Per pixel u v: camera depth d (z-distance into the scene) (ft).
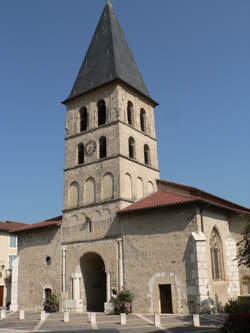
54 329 68.59
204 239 87.45
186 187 114.21
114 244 101.24
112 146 112.47
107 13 139.64
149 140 126.52
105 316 89.56
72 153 121.90
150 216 97.30
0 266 161.38
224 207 98.32
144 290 92.89
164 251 92.48
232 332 52.65
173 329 64.49
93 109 122.21
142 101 129.29
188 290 86.48
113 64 123.13
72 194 116.88
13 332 65.10
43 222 124.36
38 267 116.26
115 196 105.81
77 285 105.81
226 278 95.04
